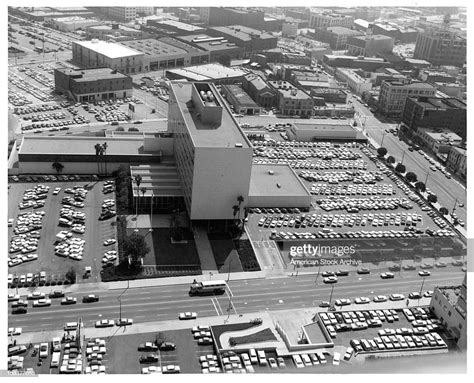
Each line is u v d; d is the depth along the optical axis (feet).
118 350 632.79
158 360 623.77
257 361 638.94
